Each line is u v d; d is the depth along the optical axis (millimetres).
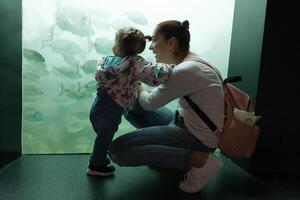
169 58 1714
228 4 2207
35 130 2111
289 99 1987
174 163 1719
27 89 2037
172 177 1935
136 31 1696
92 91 2129
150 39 1761
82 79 2100
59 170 1926
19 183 1733
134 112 1971
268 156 2055
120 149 1718
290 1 1832
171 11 2145
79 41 2039
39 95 2064
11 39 1791
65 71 2062
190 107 1661
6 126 1852
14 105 1925
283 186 1909
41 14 1952
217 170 1723
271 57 1894
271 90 1945
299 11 1857
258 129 1774
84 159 2113
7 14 1713
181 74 1569
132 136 1727
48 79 2053
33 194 1632
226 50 2285
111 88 1707
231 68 2232
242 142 1719
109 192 1712
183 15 2170
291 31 1878
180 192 1764
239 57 2125
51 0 1948
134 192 1730
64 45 2021
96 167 1871
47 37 1987
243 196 1765
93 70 2098
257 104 1946
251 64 1981
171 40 1656
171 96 1626
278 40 1875
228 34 2258
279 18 1844
